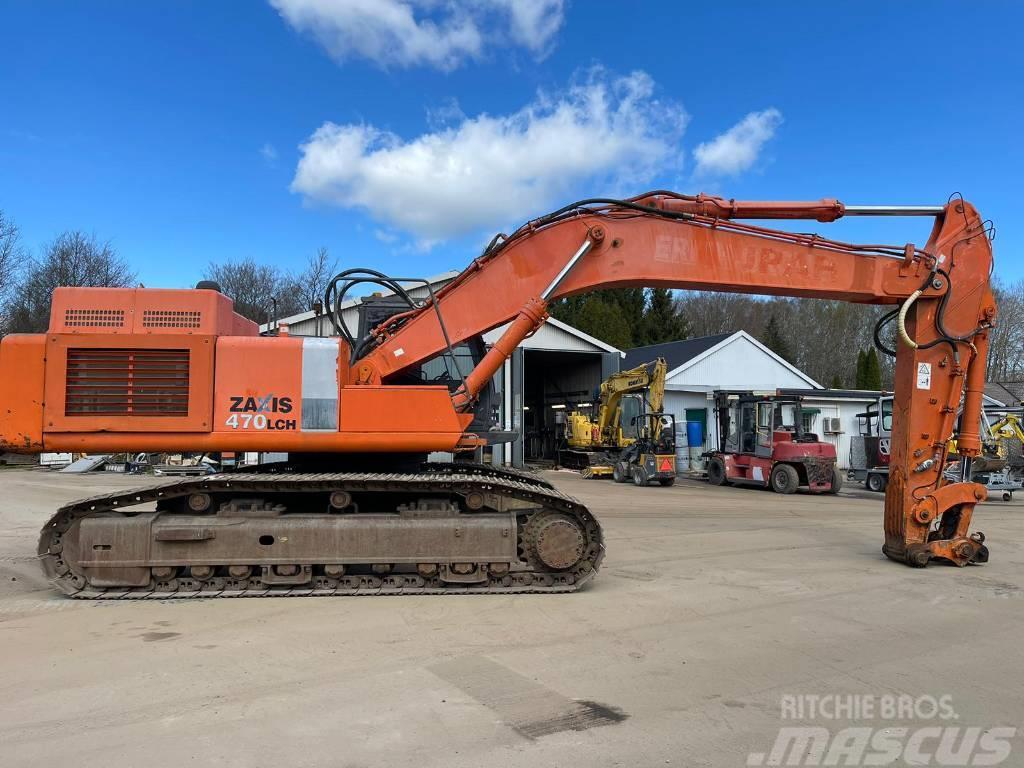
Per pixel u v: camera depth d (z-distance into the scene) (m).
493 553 6.42
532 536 6.57
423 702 3.98
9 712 3.84
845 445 29.14
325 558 6.32
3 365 6.04
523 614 5.80
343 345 6.48
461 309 7.09
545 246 7.10
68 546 6.26
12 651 4.85
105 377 6.12
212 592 6.24
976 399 8.08
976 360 8.05
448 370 7.48
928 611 6.04
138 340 6.15
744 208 7.34
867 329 58.06
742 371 30.38
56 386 6.05
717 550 9.02
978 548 8.05
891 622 5.69
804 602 6.31
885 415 19.62
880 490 19.23
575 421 26.59
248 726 3.66
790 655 4.85
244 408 6.25
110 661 4.64
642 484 20.53
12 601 6.20
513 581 6.63
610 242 7.11
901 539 8.05
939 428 8.01
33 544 9.25
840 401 29.11
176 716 3.78
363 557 6.35
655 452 20.55
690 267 7.24
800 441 18.69
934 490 8.01
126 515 6.38
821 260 7.52
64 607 5.98
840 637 5.28
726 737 3.58
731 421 21.70
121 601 6.14
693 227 7.27
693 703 4.01
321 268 45.19
